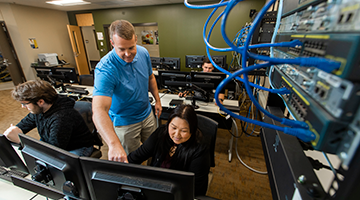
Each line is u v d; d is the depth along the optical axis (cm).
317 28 39
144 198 58
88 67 676
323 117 32
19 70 520
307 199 38
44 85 117
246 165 201
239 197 164
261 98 314
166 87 224
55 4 482
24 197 92
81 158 62
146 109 161
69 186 69
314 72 38
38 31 528
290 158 48
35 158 73
